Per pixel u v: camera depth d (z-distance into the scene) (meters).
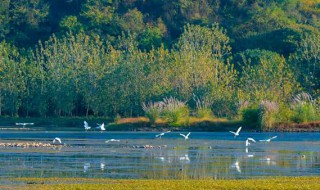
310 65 152.75
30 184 49.94
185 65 140.12
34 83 151.00
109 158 67.88
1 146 80.81
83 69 146.12
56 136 101.44
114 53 150.50
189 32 151.75
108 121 137.75
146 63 142.25
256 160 66.38
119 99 140.75
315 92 140.88
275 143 87.56
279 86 130.25
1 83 150.75
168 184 49.19
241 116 115.88
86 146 81.88
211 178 53.78
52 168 59.84
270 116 110.00
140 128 115.62
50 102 150.25
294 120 112.25
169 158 68.06
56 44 158.75
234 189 46.97
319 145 84.25
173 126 114.62
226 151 76.06
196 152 74.81
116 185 48.78
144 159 67.06
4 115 152.25
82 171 57.81
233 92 131.00
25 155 70.50
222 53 157.88
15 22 199.12
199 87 136.25
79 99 148.38
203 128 113.50
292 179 52.22
